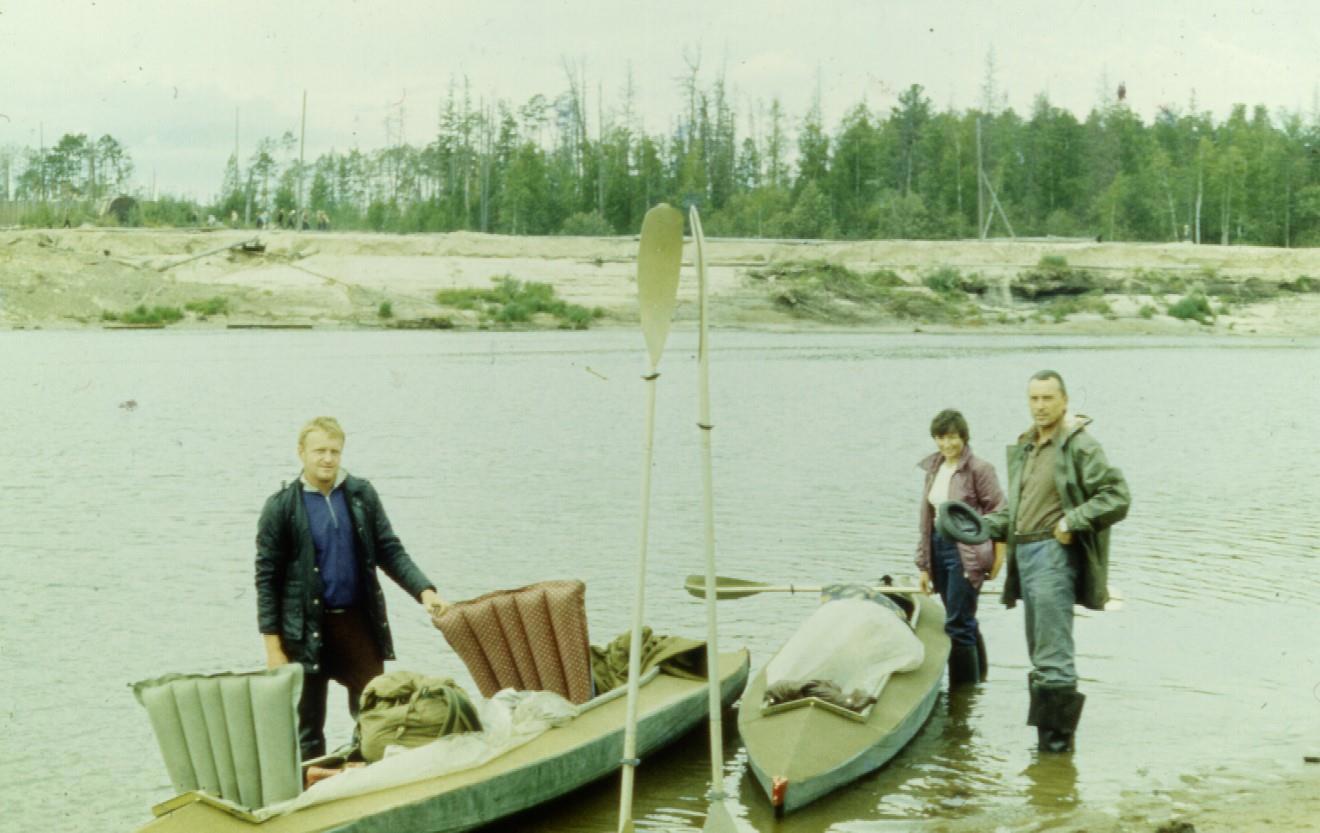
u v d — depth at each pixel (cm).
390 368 4059
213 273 6694
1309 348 5719
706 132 12169
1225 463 2208
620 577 1365
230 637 1164
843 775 791
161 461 2203
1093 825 739
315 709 791
